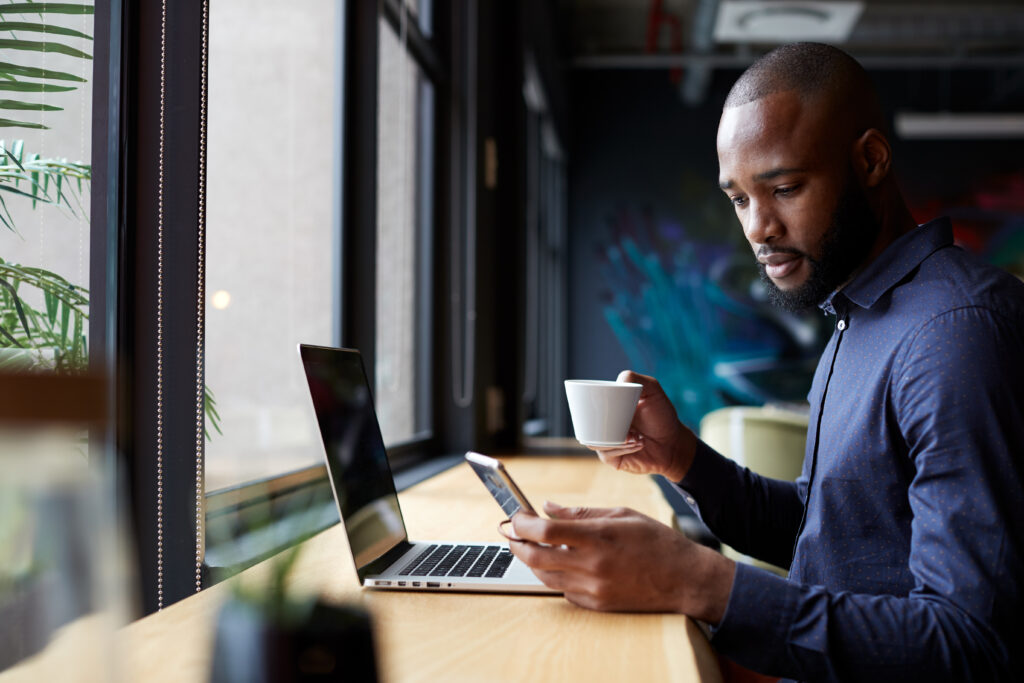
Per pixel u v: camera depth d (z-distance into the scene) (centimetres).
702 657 69
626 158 770
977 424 79
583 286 768
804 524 104
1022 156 751
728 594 78
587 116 773
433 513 139
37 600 31
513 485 84
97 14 96
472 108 259
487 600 85
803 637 76
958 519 78
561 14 696
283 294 158
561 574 81
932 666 74
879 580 94
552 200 727
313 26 174
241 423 138
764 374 749
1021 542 76
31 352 87
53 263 90
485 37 271
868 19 706
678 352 759
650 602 79
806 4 541
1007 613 75
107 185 97
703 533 295
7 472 31
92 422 32
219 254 134
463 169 258
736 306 755
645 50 770
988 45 745
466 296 256
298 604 44
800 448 257
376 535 98
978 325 84
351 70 191
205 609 77
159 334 98
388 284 220
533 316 602
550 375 710
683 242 764
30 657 31
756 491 125
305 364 91
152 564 96
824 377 111
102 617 33
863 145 99
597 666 65
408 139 239
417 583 88
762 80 100
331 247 186
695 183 764
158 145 99
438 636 72
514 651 68
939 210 757
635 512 86
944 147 759
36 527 31
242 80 142
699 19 618
